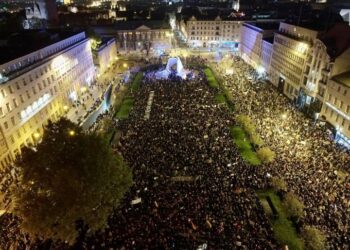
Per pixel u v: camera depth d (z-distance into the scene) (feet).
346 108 199.41
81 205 99.35
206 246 104.73
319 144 180.65
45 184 102.47
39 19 597.52
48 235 101.91
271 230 119.14
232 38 566.77
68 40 295.69
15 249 112.88
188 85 297.74
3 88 181.06
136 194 134.10
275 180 137.90
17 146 195.00
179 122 210.18
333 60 216.33
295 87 280.51
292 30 297.74
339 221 117.50
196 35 572.51
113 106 264.72
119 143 183.42
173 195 132.46
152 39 545.44
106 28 557.74
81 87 320.29
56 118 253.65
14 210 106.42
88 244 109.91
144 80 330.13
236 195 131.85
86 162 102.73
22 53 219.41
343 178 146.00
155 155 165.37
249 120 202.80
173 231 112.47
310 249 110.73
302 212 121.39
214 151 170.09
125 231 112.47
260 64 396.16
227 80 318.45
